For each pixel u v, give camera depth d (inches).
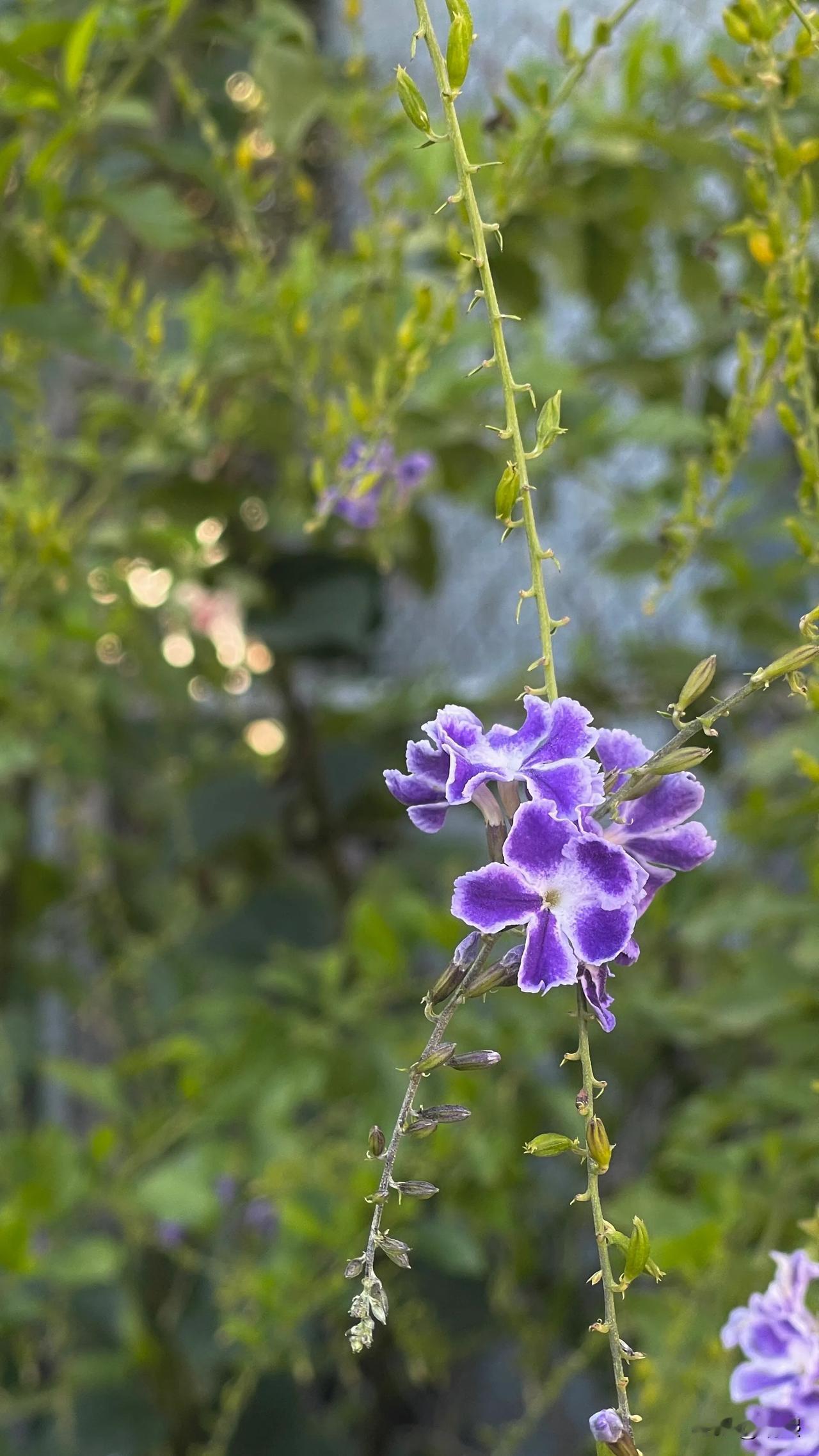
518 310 24.1
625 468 32.9
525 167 16.3
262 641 24.4
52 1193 19.1
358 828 28.1
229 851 28.3
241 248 19.4
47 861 27.2
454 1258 18.7
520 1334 22.9
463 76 11.7
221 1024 22.6
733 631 25.4
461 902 10.7
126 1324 21.0
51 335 19.3
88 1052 32.5
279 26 19.3
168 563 23.8
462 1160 19.7
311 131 26.2
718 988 19.5
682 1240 15.4
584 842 10.7
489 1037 20.0
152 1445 22.4
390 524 19.5
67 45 16.5
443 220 21.1
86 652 25.1
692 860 11.2
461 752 10.8
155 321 18.3
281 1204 18.9
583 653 27.9
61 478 25.7
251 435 22.8
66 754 25.0
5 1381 23.3
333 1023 20.6
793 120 18.7
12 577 21.0
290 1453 22.7
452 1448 27.8
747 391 14.6
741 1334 12.2
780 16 13.7
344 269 20.3
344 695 32.9
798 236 14.1
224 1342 21.4
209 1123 20.3
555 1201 24.4
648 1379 15.0
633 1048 24.8
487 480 23.5
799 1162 16.5
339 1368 25.2
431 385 20.6
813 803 17.2
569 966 10.6
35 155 18.2
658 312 27.1
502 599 35.3
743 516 27.4
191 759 28.0
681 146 19.2
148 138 23.9
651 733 30.0
